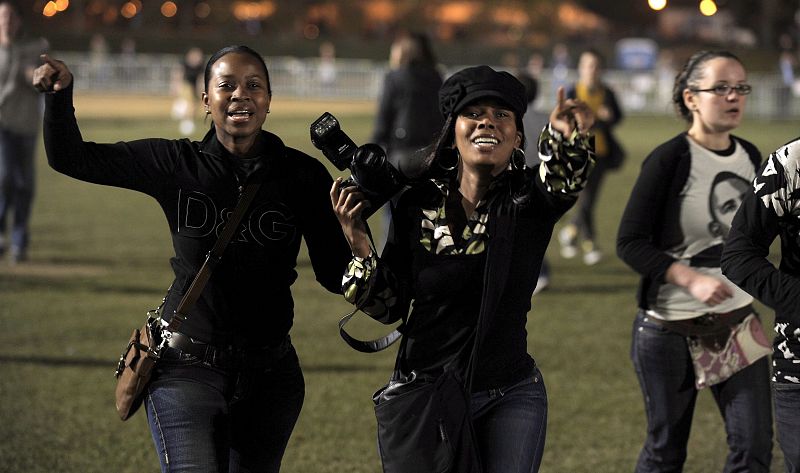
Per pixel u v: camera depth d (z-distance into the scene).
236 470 4.52
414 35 11.08
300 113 37.91
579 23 79.25
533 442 3.96
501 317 3.97
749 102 40.09
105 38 61.56
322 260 4.45
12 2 11.91
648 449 5.25
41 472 6.14
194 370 4.23
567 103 3.81
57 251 13.66
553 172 3.81
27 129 12.19
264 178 4.25
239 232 4.24
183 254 4.30
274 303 4.34
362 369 8.48
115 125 31.50
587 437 6.91
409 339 4.03
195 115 35.31
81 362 8.55
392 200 4.17
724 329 5.04
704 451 6.68
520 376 4.03
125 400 4.22
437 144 4.03
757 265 3.91
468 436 3.86
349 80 48.28
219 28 75.06
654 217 5.12
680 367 5.11
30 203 12.64
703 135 5.18
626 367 8.59
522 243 3.96
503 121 3.94
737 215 4.03
